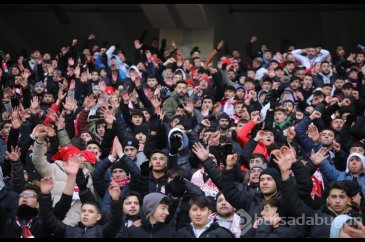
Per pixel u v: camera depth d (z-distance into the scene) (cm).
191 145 1617
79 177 1309
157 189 1387
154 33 3906
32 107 1842
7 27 3844
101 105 1962
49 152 1656
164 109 2045
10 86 2562
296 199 1160
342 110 1952
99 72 2555
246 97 2220
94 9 3872
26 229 1237
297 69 2433
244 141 1670
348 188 1228
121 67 2747
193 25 3434
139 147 1669
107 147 1595
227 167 1239
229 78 2530
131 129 1889
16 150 1433
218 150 1543
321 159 1316
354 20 3716
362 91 2298
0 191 1362
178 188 1245
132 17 3916
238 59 2944
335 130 1809
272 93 1958
